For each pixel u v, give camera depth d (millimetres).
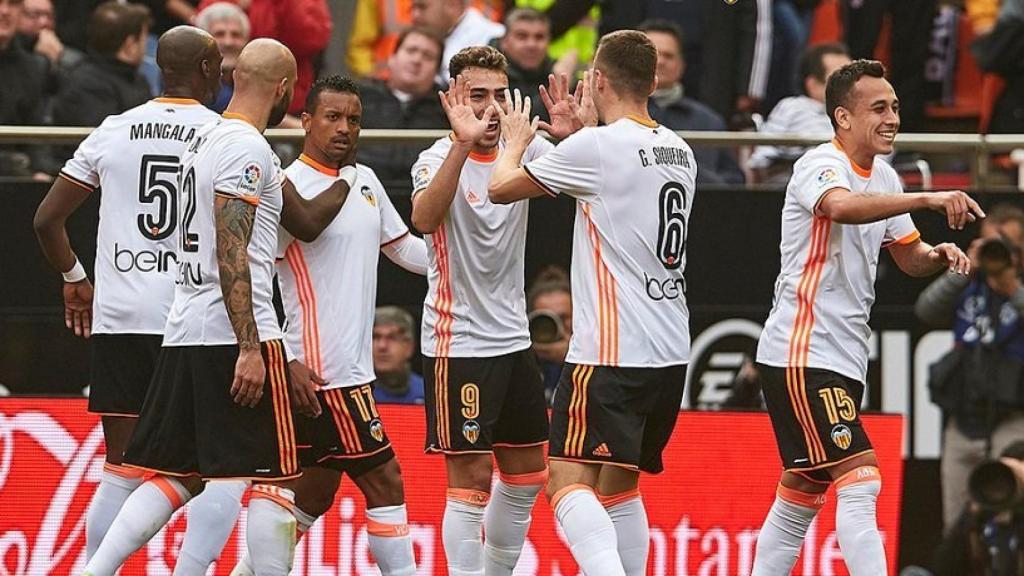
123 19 32969
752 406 31406
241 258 21859
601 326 23531
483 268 24469
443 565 29156
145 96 33438
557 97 24719
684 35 37562
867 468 23719
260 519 23078
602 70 23906
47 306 30672
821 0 39750
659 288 23734
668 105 34094
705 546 29844
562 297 30938
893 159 32562
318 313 24344
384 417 29266
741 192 31500
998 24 38312
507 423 25031
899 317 31750
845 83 23859
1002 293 31156
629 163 23422
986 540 30875
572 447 23609
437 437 24938
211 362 22391
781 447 24438
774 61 38438
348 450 24438
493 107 24000
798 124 35156
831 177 23359
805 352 23859
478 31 38281
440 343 24703
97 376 25094
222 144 22094
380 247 25891
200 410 22469
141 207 24641
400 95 34250
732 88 37625
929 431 31625
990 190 31859
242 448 22375
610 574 23000
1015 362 31172
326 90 24453
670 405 24188
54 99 33031
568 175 23375
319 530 29172
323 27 37344
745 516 29891
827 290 23859
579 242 23828
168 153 24578
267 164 22266
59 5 37938
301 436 24656
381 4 39875
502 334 24688
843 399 23750
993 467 29219
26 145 31109
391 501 24812
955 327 31531
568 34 39344
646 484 29859
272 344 22469
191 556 22922
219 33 34500
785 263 24234
